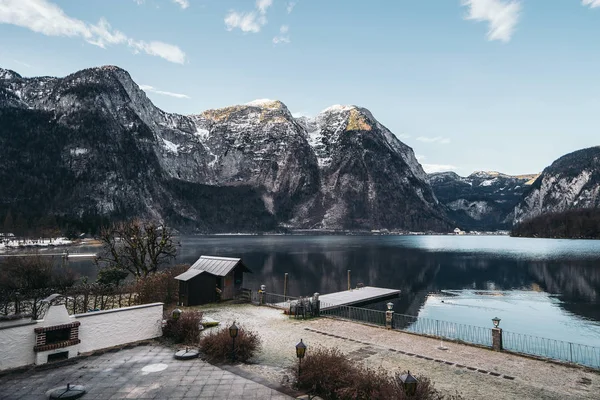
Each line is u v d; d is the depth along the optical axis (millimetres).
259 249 143125
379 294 49250
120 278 37781
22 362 14953
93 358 16078
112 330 17781
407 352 18641
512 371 16250
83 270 65688
